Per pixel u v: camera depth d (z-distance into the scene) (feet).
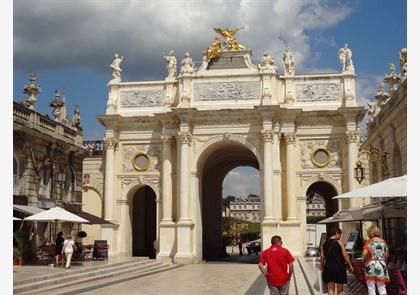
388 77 119.24
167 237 169.37
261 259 55.67
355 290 76.59
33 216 110.32
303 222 168.55
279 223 163.84
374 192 64.03
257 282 105.29
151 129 181.06
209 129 172.24
